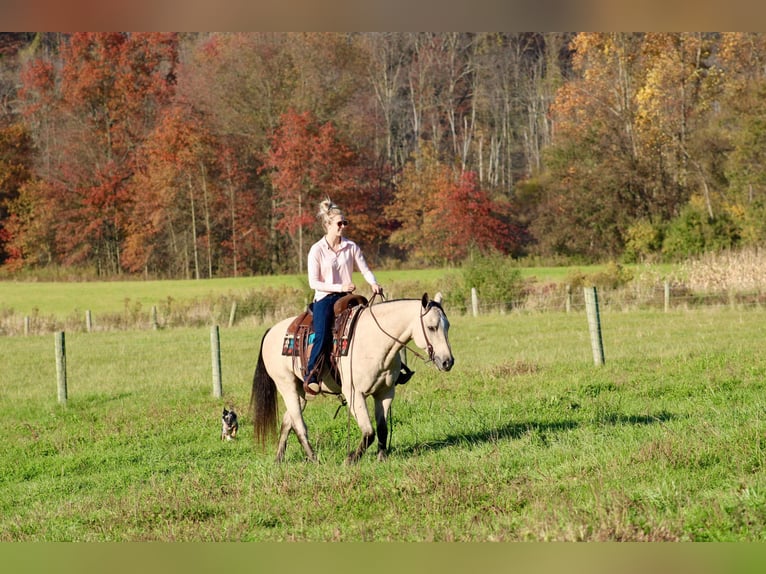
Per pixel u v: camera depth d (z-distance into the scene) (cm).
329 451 1034
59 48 7781
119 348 2673
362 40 8494
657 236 5709
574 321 2716
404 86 8888
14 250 7381
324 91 7275
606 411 1154
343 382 904
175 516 773
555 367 1631
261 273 7194
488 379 1525
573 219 6253
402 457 918
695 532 587
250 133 7250
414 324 857
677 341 1978
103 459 1148
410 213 7312
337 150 6806
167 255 7338
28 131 7844
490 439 983
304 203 6812
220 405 1484
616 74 6494
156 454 1148
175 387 1717
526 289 3534
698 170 5997
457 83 9200
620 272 3759
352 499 748
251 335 2894
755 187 5284
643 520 607
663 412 1119
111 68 7675
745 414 962
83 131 7544
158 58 7944
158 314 3812
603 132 6394
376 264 7025
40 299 5209
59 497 949
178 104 7306
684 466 744
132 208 7388
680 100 6209
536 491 718
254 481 862
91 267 7381
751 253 3619
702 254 5088
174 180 6950
